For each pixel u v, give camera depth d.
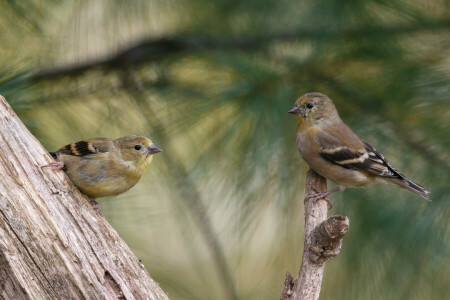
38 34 11.57
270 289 11.98
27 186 7.84
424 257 10.78
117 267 7.76
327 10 10.85
